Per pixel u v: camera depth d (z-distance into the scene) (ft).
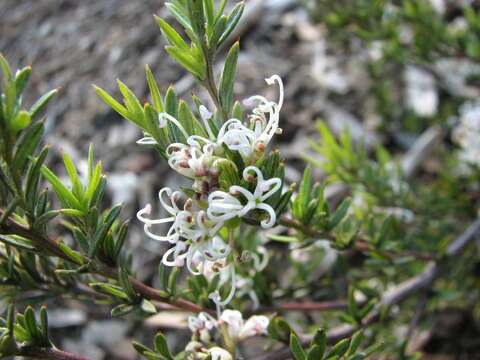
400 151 1.06
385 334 0.69
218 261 0.35
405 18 0.79
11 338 0.32
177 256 0.32
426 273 0.61
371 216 0.51
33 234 0.32
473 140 0.82
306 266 0.61
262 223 0.30
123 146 1.10
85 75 1.25
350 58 1.21
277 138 1.10
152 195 1.01
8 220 0.31
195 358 0.38
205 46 0.32
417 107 1.12
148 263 0.95
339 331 0.50
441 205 0.74
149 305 0.37
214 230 0.31
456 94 1.03
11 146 0.28
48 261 0.43
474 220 0.79
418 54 0.79
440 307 0.83
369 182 0.65
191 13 0.31
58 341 0.91
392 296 0.60
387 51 0.85
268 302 0.51
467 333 0.84
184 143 0.32
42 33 1.40
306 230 0.41
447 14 1.17
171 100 0.33
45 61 1.32
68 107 1.20
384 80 1.12
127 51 1.26
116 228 0.42
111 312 0.36
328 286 0.60
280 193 0.31
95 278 0.46
